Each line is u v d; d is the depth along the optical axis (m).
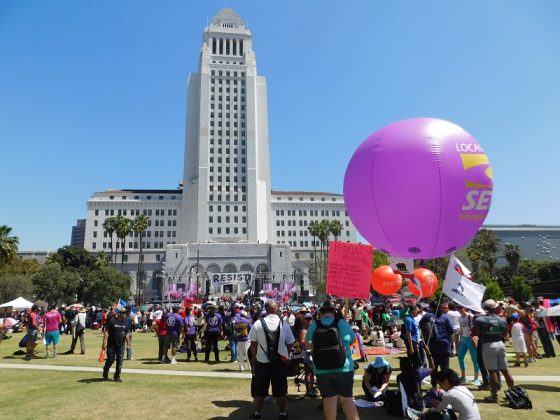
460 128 10.32
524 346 14.92
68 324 31.86
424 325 10.84
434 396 8.39
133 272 125.19
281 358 8.43
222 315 21.27
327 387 6.74
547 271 94.25
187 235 125.56
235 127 130.75
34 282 73.44
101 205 133.62
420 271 19.22
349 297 10.05
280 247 118.44
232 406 9.40
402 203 9.78
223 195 125.50
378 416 8.59
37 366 15.64
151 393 10.67
